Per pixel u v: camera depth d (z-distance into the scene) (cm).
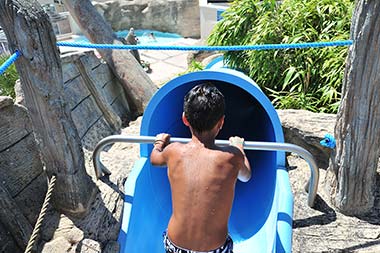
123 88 562
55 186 264
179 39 1295
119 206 288
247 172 223
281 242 254
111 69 548
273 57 434
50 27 229
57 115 240
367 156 258
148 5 1343
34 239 223
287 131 347
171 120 352
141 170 303
